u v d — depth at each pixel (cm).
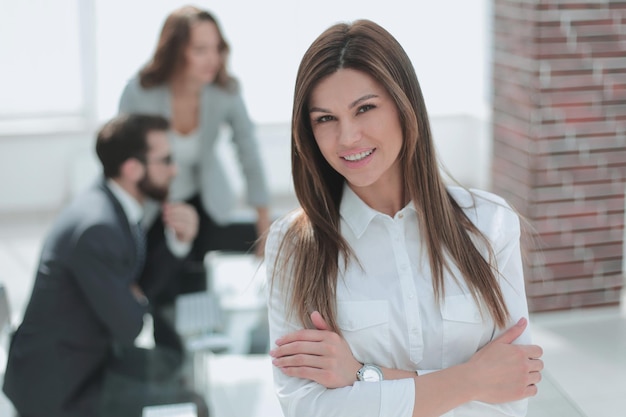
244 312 343
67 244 303
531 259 448
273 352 166
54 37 610
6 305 310
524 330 172
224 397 309
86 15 607
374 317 168
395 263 171
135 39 620
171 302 352
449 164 676
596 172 443
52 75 615
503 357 163
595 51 427
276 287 173
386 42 157
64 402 299
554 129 435
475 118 654
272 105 642
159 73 411
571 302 456
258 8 621
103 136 323
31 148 614
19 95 614
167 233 386
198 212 426
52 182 623
